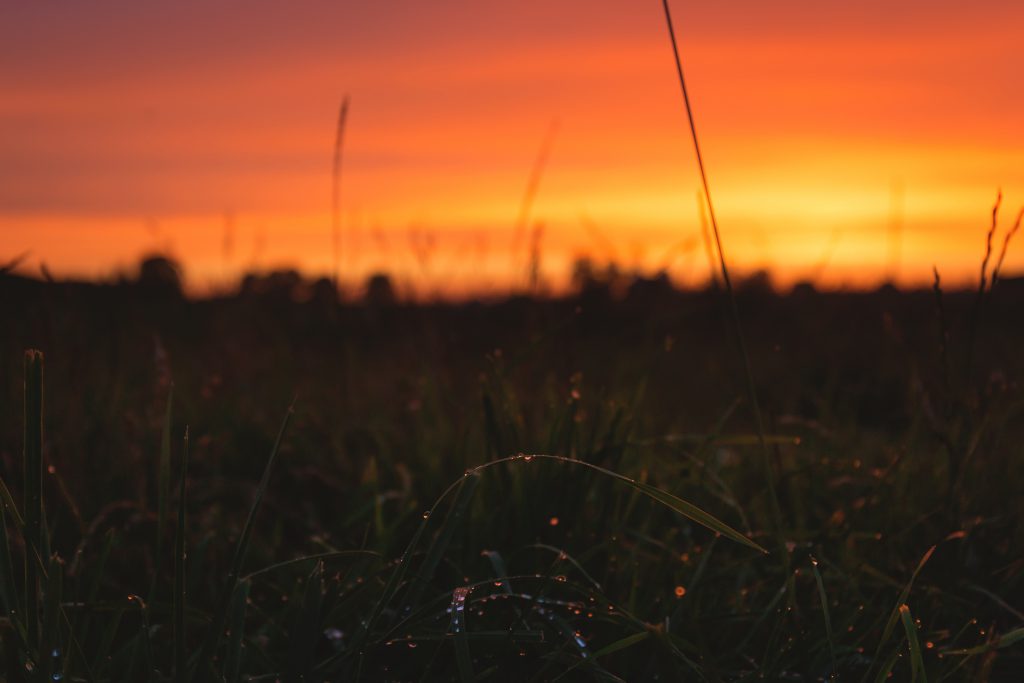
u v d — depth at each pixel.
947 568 1.29
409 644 1.12
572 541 1.28
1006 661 1.23
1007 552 1.33
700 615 1.24
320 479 1.62
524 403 1.53
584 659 1.08
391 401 1.92
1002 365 1.77
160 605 1.12
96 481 1.47
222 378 2.05
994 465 1.44
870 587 1.32
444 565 1.28
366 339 2.18
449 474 1.47
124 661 1.13
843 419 1.92
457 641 1.04
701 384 2.01
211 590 1.28
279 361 2.13
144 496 1.48
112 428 1.55
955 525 1.31
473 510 1.31
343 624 1.23
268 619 1.20
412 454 1.63
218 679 1.04
